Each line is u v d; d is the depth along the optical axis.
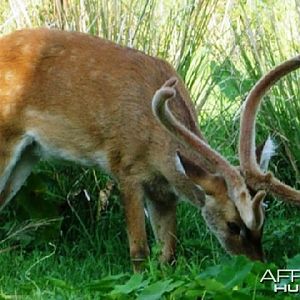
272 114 12.30
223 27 13.48
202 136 11.17
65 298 9.91
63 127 11.37
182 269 10.80
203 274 9.78
